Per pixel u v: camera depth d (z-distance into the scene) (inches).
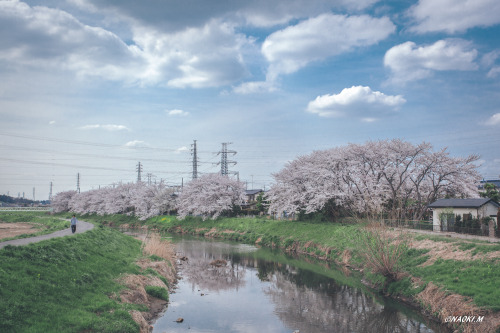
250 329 737.6
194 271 1355.8
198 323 757.9
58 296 579.8
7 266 589.6
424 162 1679.4
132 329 570.3
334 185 1871.3
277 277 1253.7
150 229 3253.0
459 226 1343.5
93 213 4493.1
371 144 1793.8
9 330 440.8
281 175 2244.1
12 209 5162.4
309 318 810.8
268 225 2357.3
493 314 613.9
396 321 770.8
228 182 3026.6
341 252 1498.5
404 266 1015.0
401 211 1595.7
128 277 845.2
